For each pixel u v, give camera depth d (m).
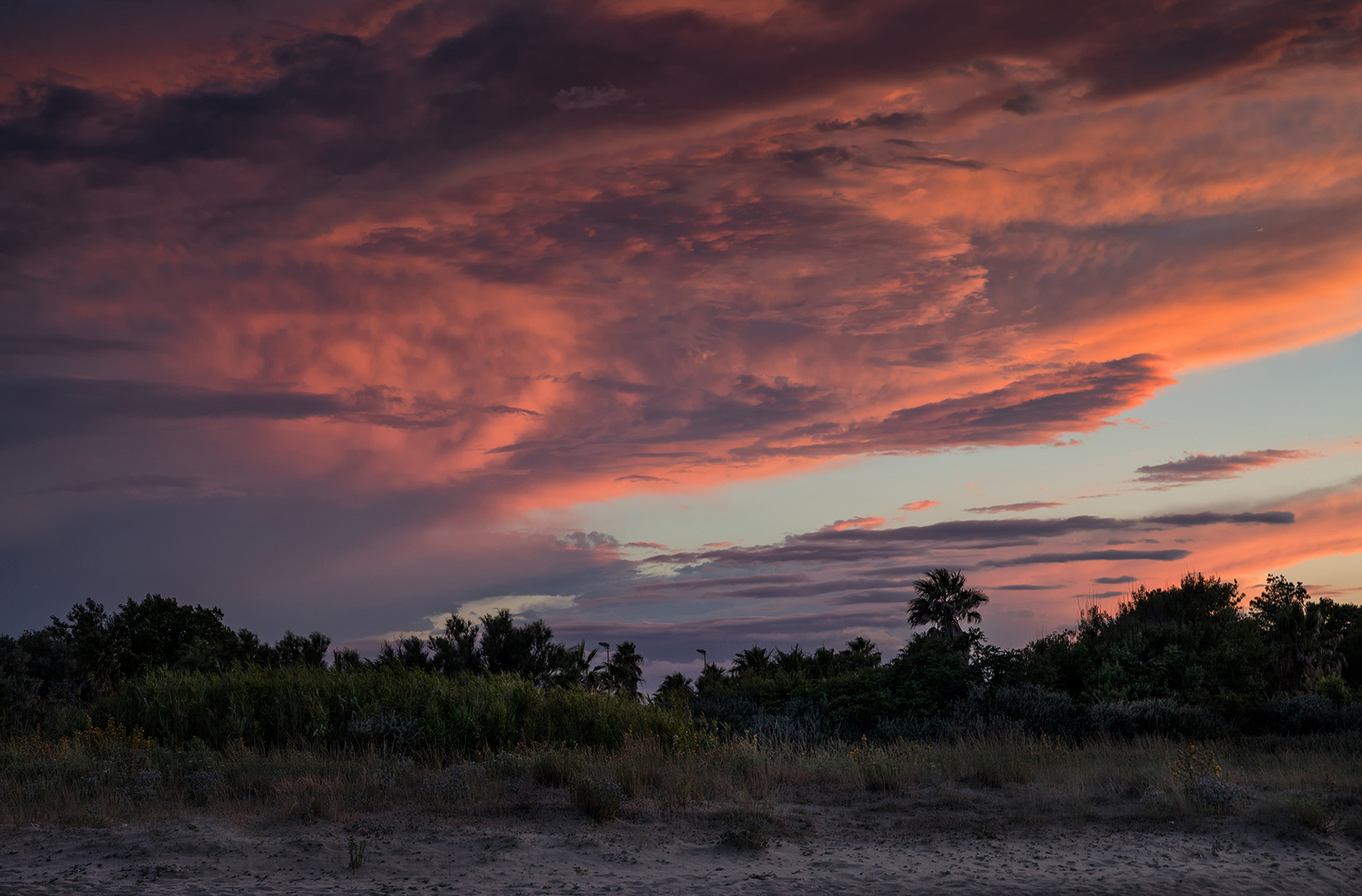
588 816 11.14
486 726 16.22
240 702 16.58
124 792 11.70
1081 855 9.95
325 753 14.58
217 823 10.35
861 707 23.59
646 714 18.12
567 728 16.78
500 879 8.63
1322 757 16.48
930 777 14.59
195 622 47.09
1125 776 14.26
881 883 8.74
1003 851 10.12
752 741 19.11
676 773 13.34
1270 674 26.80
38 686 37.97
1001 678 23.88
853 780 14.23
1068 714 21.34
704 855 9.85
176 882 8.21
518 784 12.57
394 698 16.88
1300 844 10.39
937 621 33.00
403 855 9.32
